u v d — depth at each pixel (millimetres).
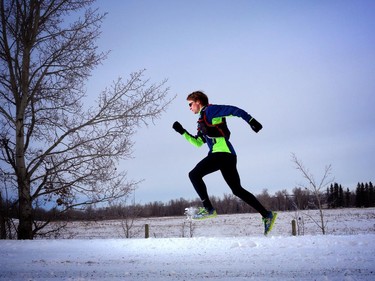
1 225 10750
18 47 11180
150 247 3811
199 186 4145
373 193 94625
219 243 3779
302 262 2736
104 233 28453
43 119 10992
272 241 3805
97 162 10680
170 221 58344
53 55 11148
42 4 11453
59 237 11773
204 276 2383
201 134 4465
